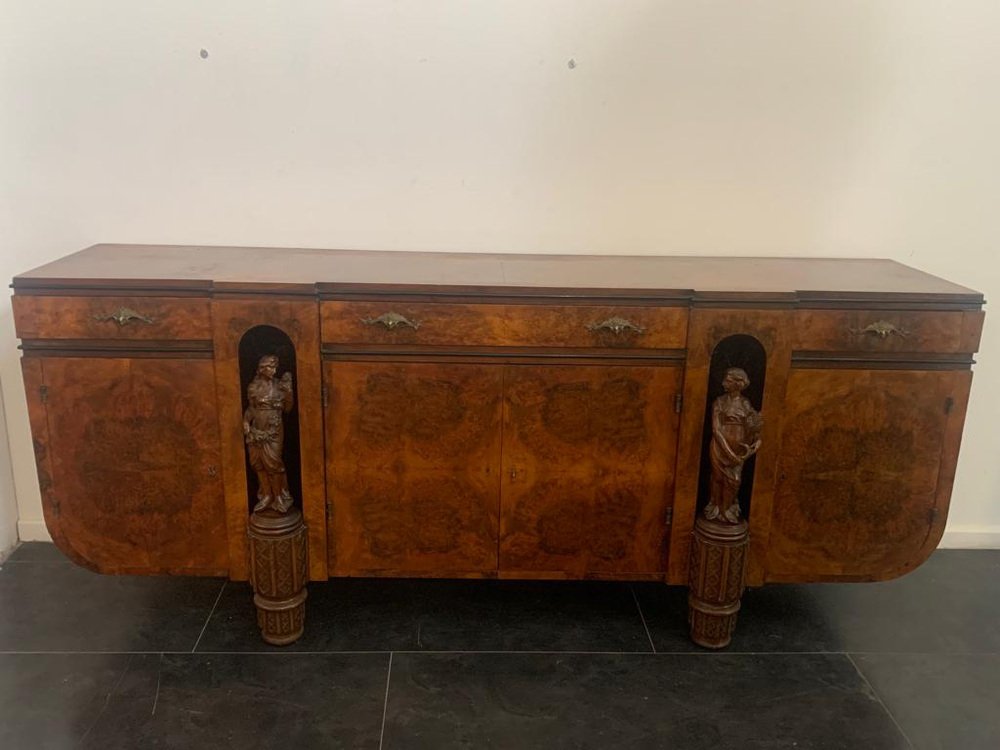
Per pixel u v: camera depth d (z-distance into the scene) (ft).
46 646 6.68
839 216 7.66
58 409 6.28
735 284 6.38
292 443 6.98
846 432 6.43
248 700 6.12
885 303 6.18
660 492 6.55
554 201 7.58
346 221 7.57
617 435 6.41
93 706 6.02
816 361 6.30
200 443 6.38
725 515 6.49
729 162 7.52
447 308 6.10
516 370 6.26
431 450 6.40
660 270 6.93
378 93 7.27
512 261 7.22
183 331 6.14
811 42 7.25
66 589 7.48
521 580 7.82
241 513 6.51
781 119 7.42
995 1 7.17
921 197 7.64
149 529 6.56
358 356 6.21
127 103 7.24
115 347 6.19
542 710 6.10
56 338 6.13
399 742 5.74
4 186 7.39
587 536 6.63
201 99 7.25
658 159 7.49
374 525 6.56
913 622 7.32
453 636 6.95
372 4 7.06
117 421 6.32
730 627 6.81
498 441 6.40
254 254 7.22
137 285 6.05
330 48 7.16
